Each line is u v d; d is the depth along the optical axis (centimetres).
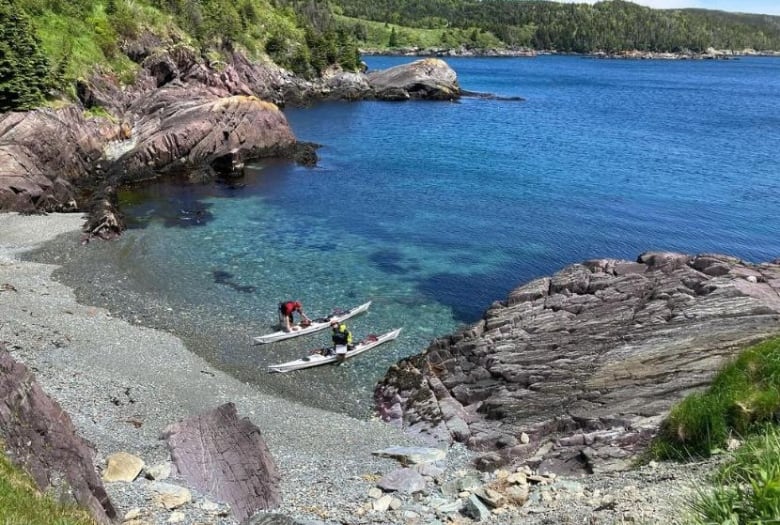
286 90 13225
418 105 13325
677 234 5094
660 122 11006
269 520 1695
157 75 8812
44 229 4875
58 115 6319
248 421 2292
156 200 5966
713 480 1423
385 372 3192
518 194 6284
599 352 2764
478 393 2781
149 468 2059
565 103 13725
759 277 2972
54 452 1688
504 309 3256
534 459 2191
